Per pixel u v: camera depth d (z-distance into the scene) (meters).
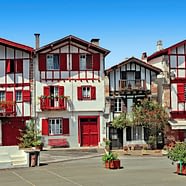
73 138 37.53
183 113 39.19
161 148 37.66
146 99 37.28
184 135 38.56
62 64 37.75
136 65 38.50
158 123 36.50
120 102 38.19
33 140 34.47
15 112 37.06
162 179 17.95
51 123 37.47
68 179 18.28
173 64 39.53
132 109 37.59
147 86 38.62
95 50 38.19
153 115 36.44
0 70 37.38
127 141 37.84
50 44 37.09
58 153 32.16
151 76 38.72
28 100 37.25
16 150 24.31
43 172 20.95
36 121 37.22
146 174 19.59
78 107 37.72
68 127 37.56
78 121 37.72
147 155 31.75
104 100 38.00
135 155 31.86
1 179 18.95
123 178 18.33
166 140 37.91
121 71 38.34
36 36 38.72
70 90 37.72
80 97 37.81
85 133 37.78
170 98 39.12
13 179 18.83
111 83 38.22
